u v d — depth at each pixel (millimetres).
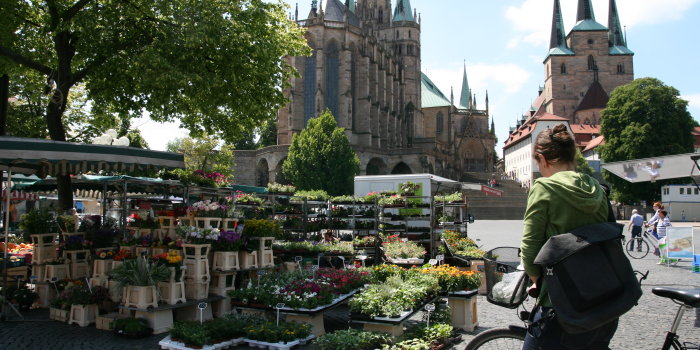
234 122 22094
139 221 13422
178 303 10727
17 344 9508
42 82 21438
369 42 91188
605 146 75875
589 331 3834
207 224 11742
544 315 4090
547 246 3816
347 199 24844
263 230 12938
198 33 16219
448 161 117875
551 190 3957
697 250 21375
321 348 8180
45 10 17953
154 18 17219
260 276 11766
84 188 21750
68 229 13320
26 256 15719
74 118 31031
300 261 14336
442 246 17281
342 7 108062
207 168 52812
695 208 62688
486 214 80625
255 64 19281
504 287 5270
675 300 5105
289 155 72625
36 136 27312
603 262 3684
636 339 9570
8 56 15398
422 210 24062
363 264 18250
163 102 17719
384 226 23609
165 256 10844
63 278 12961
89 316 11086
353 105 89062
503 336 5148
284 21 22344
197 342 8867
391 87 100688
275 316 10383
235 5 18234
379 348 8258
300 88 83562
